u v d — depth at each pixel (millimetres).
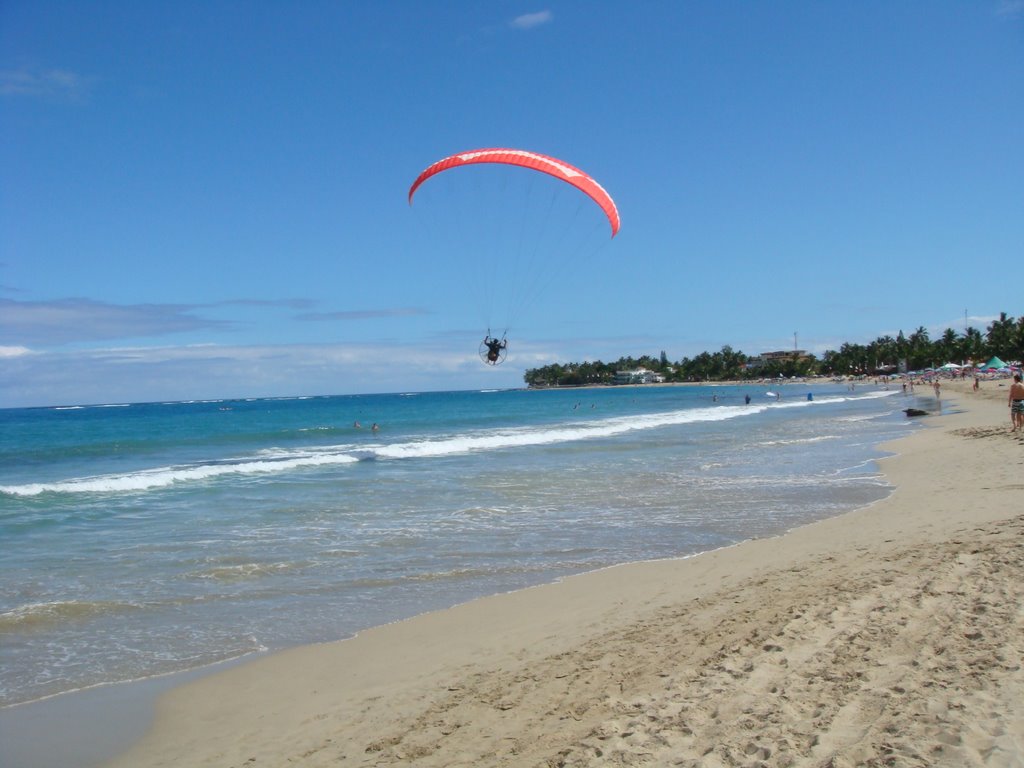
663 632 8359
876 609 7785
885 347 193000
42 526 16875
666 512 17188
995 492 16359
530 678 7398
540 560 13070
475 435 45438
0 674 8359
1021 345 120875
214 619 10172
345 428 56250
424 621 9953
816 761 4691
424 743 6152
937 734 4793
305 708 7379
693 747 5180
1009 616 6977
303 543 14664
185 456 35531
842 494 18781
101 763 6473
